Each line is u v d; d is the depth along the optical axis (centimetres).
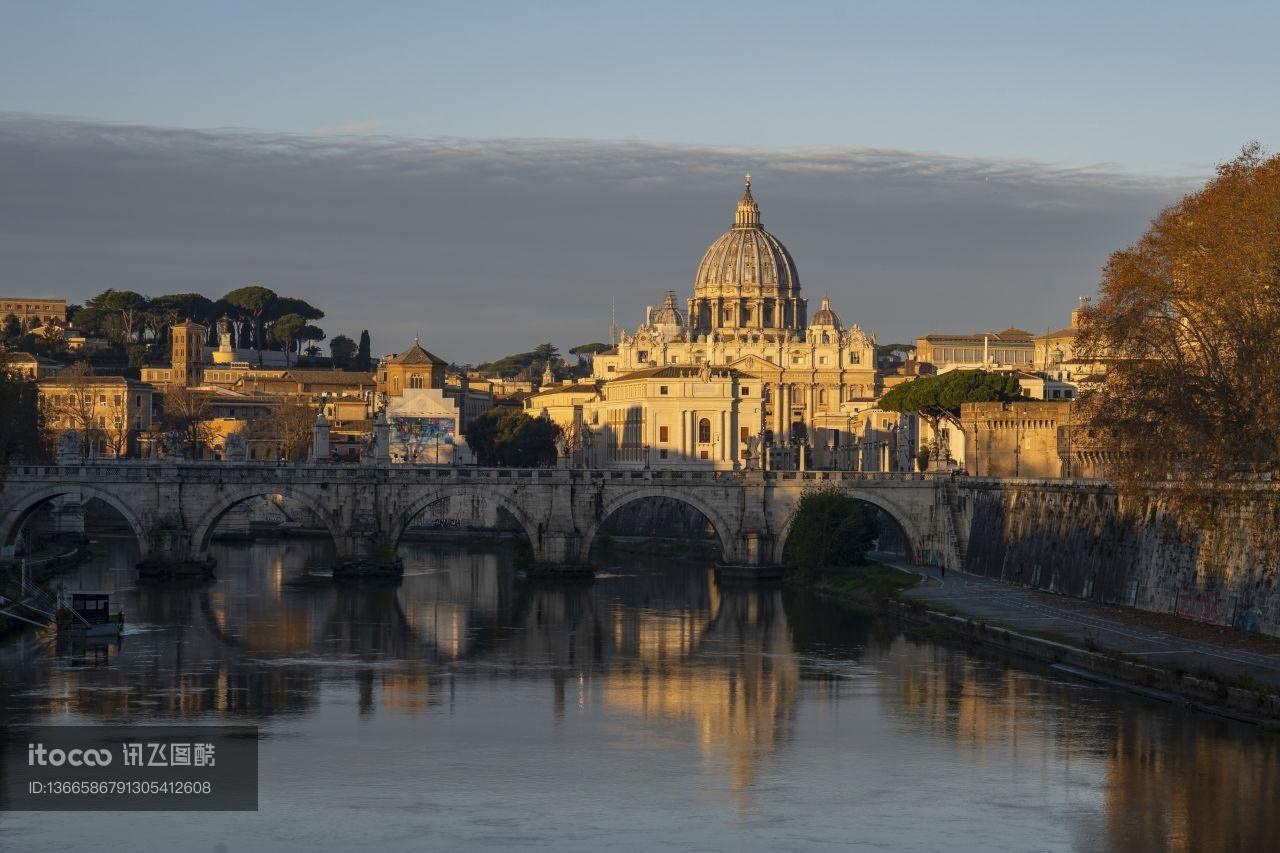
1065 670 14288
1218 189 15062
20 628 17262
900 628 17638
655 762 11331
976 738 11831
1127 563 17088
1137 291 15512
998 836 9588
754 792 10544
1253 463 14438
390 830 9738
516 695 13750
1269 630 14025
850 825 9831
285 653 15938
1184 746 11362
